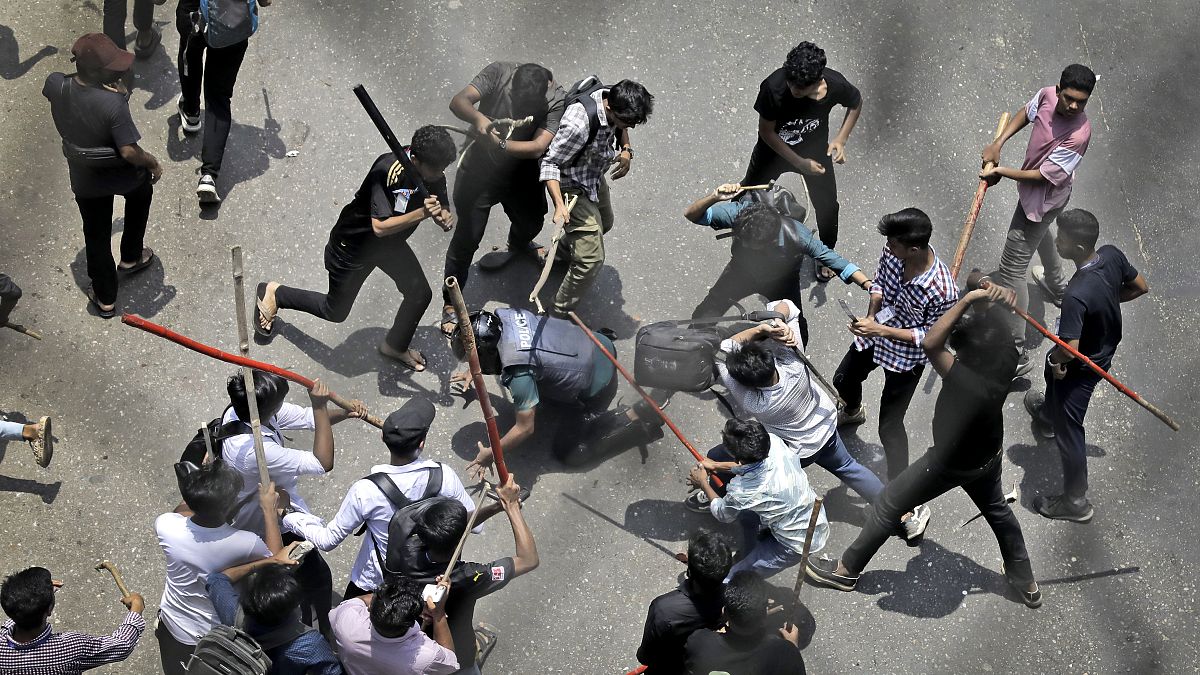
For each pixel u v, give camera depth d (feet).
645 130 24.00
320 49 24.56
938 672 17.84
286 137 23.24
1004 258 21.12
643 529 18.98
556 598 18.20
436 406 20.13
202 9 20.03
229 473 14.34
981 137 24.62
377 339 20.92
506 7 25.59
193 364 20.30
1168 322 22.22
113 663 17.01
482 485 19.04
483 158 18.94
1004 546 17.66
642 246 22.41
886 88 25.13
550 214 22.74
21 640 14.46
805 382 17.26
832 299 21.98
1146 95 25.57
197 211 22.11
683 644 14.98
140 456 19.20
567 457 19.36
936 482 16.57
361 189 18.06
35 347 20.17
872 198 23.49
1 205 21.83
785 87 19.26
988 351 15.31
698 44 25.40
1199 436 20.61
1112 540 19.33
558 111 18.52
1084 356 17.71
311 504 18.84
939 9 26.40
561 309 19.90
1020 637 18.21
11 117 22.98
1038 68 25.77
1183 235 23.52
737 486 16.38
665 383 17.85
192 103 22.39
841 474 18.21
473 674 15.84
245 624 13.70
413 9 25.35
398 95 24.07
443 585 14.02
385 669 13.88
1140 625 18.42
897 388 18.35
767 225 17.74
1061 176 19.60
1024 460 20.29
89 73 17.71
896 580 18.70
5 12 24.43
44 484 18.74
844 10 26.20
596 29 25.44
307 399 20.15
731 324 19.95
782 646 14.23
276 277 21.52
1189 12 26.94
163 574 18.02
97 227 19.22
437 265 22.02
